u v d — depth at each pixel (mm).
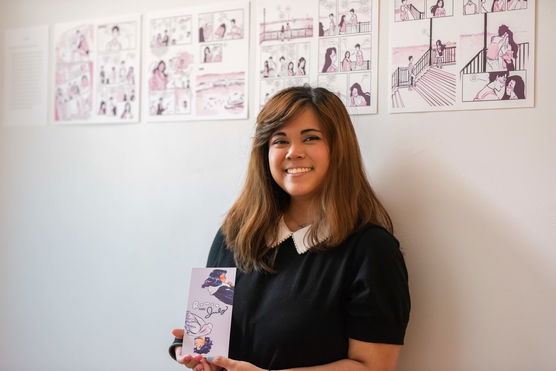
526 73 1039
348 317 930
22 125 1508
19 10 1521
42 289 1470
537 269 1025
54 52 1472
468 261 1074
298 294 943
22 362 1482
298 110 980
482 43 1071
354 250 947
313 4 1205
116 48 1400
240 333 990
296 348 916
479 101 1070
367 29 1159
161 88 1352
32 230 1487
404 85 1128
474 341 1066
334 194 973
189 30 1323
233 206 1124
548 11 1031
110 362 1389
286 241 1021
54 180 1467
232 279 1010
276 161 1001
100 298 1407
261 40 1251
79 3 1449
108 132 1413
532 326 1026
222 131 1292
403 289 934
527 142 1038
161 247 1350
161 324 1340
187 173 1328
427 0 1113
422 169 1113
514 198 1045
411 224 1118
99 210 1417
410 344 1113
